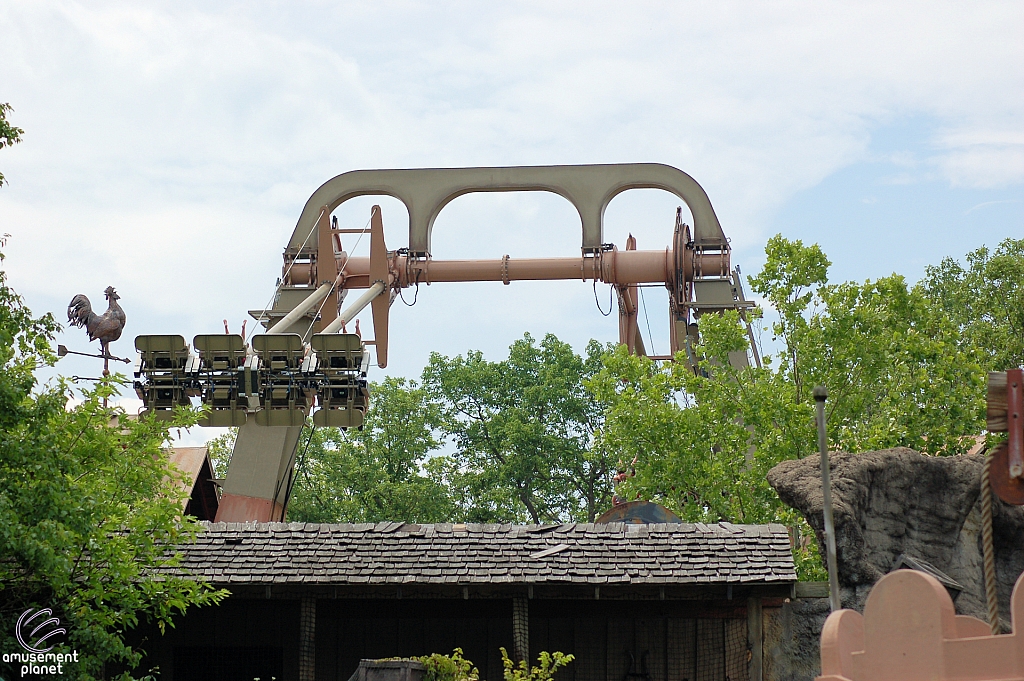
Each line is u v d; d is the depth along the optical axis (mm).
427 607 17625
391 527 17125
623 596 16234
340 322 25250
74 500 13547
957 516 16641
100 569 14344
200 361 23125
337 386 22906
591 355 54656
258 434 27203
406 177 30094
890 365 26297
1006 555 16688
